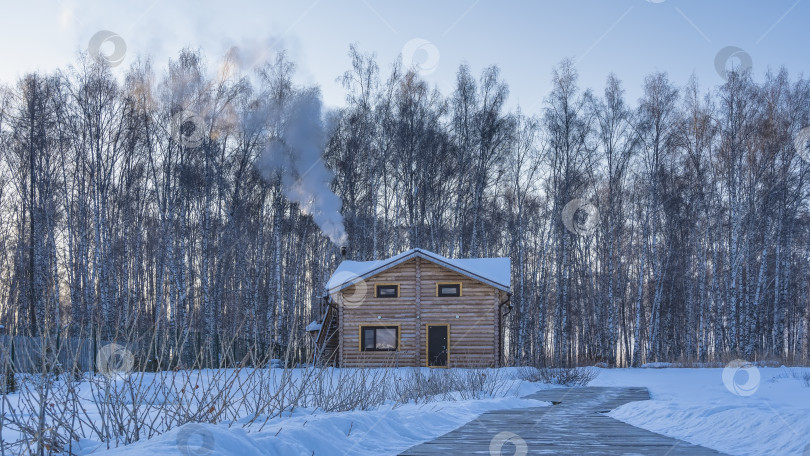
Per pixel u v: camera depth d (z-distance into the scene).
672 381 19.84
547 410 12.11
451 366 28.16
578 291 46.41
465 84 39.28
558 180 38.88
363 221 40.00
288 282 41.12
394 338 28.97
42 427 5.29
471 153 39.00
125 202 35.09
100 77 32.47
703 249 37.22
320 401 9.24
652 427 9.13
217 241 37.81
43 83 33.03
